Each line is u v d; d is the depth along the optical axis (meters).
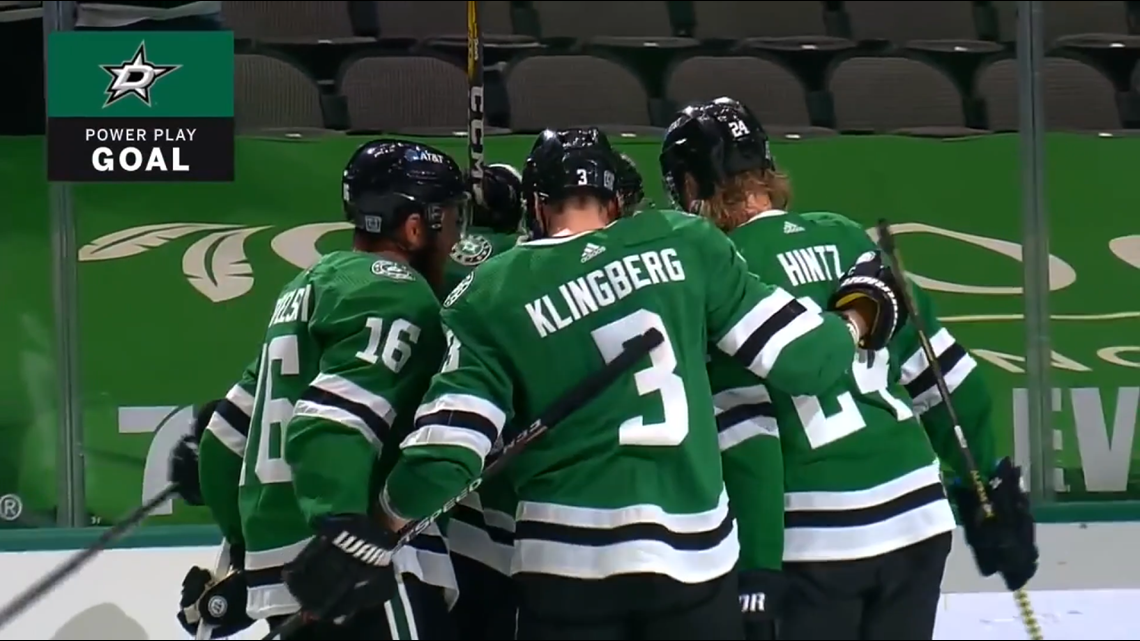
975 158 15.69
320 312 8.73
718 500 8.35
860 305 8.95
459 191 9.48
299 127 16.06
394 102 17.70
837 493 8.85
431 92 17.86
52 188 15.10
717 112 9.59
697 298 8.48
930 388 9.94
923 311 10.00
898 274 9.10
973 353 15.63
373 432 8.34
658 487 8.19
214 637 9.84
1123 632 11.58
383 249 9.34
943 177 15.65
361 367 8.41
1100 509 15.39
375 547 8.15
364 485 8.25
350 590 8.16
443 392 8.25
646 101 18.52
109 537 10.09
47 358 15.05
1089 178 15.72
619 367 8.13
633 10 23.55
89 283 15.11
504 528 9.53
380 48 19.84
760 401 8.93
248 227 15.30
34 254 15.08
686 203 9.66
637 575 8.02
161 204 15.22
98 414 15.07
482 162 11.03
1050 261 15.64
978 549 10.09
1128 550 14.19
